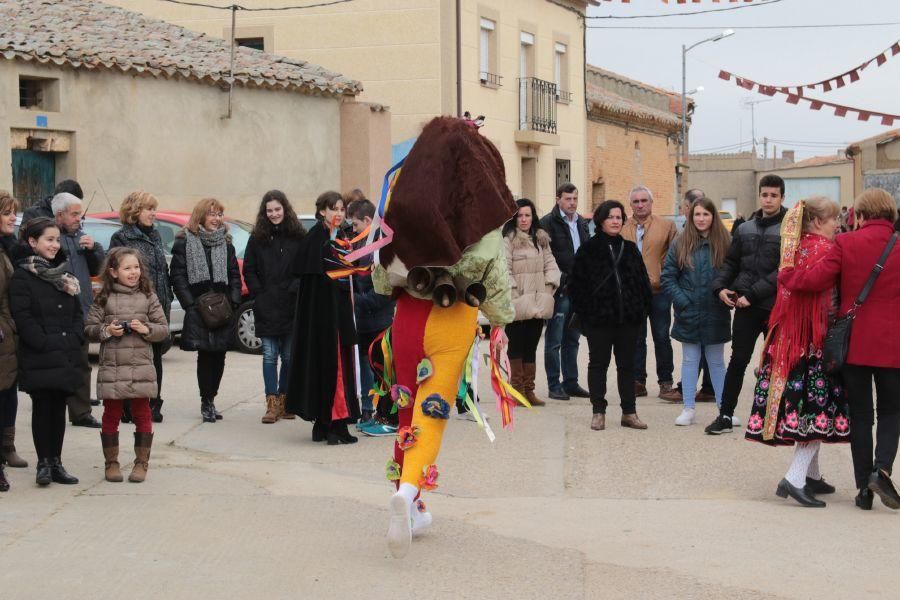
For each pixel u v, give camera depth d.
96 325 7.36
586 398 11.17
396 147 25.17
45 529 6.30
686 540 6.18
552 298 10.49
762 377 7.13
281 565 5.71
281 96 20.61
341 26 25.69
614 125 34.59
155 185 18.20
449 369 5.83
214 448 8.68
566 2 30.88
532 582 5.47
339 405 8.73
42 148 16.52
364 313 9.40
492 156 5.95
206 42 21.27
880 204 6.79
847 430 6.94
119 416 7.52
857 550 5.98
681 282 9.62
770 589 5.36
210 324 9.58
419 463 5.76
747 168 63.91
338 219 8.80
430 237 5.65
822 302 6.93
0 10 18.30
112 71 17.39
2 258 7.25
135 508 6.78
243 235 14.66
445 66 25.03
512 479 7.67
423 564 5.75
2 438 7.20
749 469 7.95
